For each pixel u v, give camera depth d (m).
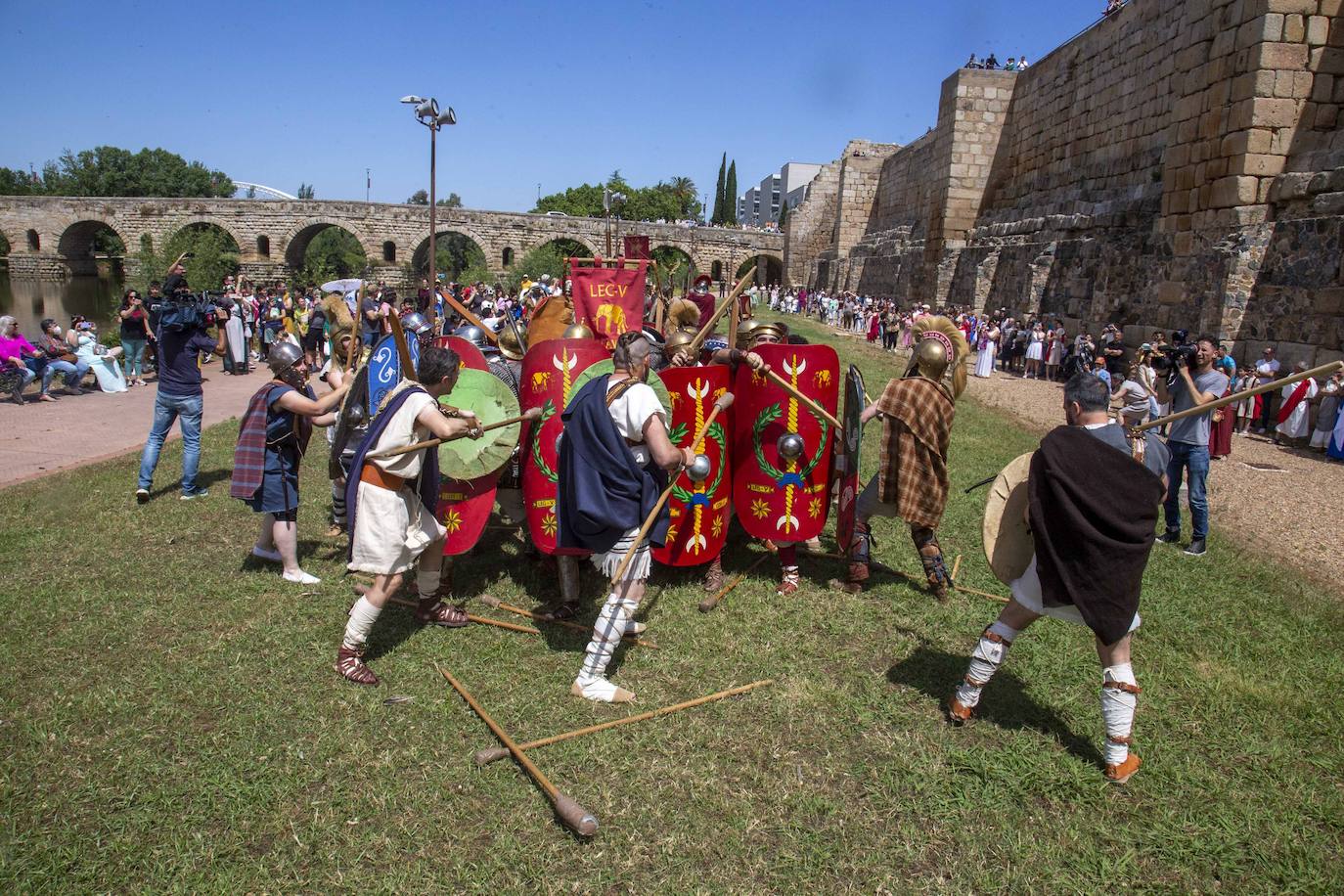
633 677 4.38
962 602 5.48
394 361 5.10
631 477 4.04
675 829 3.22
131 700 3.96
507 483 5.71
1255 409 14.02
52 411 12.11
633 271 7.83
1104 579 3.41
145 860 2.98
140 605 4.99
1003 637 3.81
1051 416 14.98
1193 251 16.14
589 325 7.72
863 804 3.40
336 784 3.40
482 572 5.80
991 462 9.77
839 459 5.61
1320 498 9.37
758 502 5.41
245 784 3.39
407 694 4.11
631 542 4.03
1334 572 6.74
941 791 3.49
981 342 22.64
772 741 3.80
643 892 2.91
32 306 46.53
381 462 4.09
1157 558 6.65
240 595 5.20
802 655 4.64
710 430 5.30
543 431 5.07
